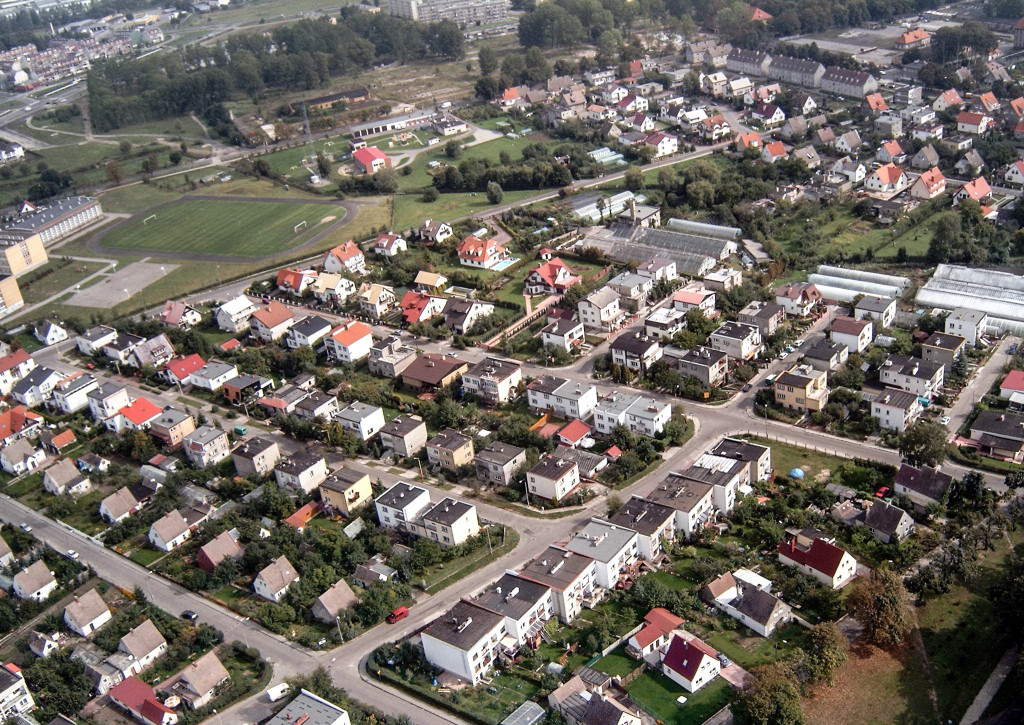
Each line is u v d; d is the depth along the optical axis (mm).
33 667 146875
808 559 147500
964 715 123000
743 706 124062
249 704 136750
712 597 143500
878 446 178375
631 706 126812
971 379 195875
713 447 182125
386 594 150875
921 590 141500
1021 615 129750
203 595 161375
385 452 195625
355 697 135375
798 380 190375
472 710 130250
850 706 126125
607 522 158500
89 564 173375
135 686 139750
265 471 192125
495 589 145500
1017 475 160625
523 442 190625
